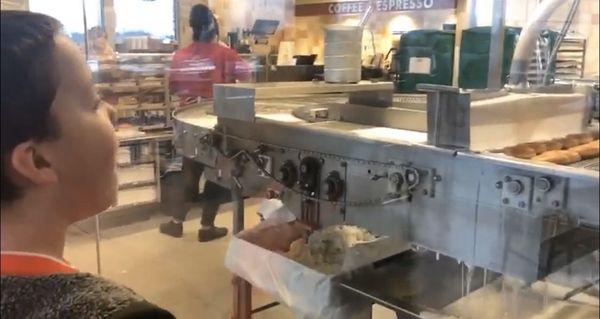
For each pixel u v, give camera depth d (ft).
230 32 7.39
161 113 6.53
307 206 4.48
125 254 6.04
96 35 5.81
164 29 7.00
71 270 1.84
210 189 5.90
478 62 4.20
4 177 1.70
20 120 1.67
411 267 4.07
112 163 2.04
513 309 3.52
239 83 5.53
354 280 4.29
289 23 7.07
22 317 1.62
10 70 1.65
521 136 3.53
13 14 1.78
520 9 4.20
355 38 5.06
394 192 3.74
